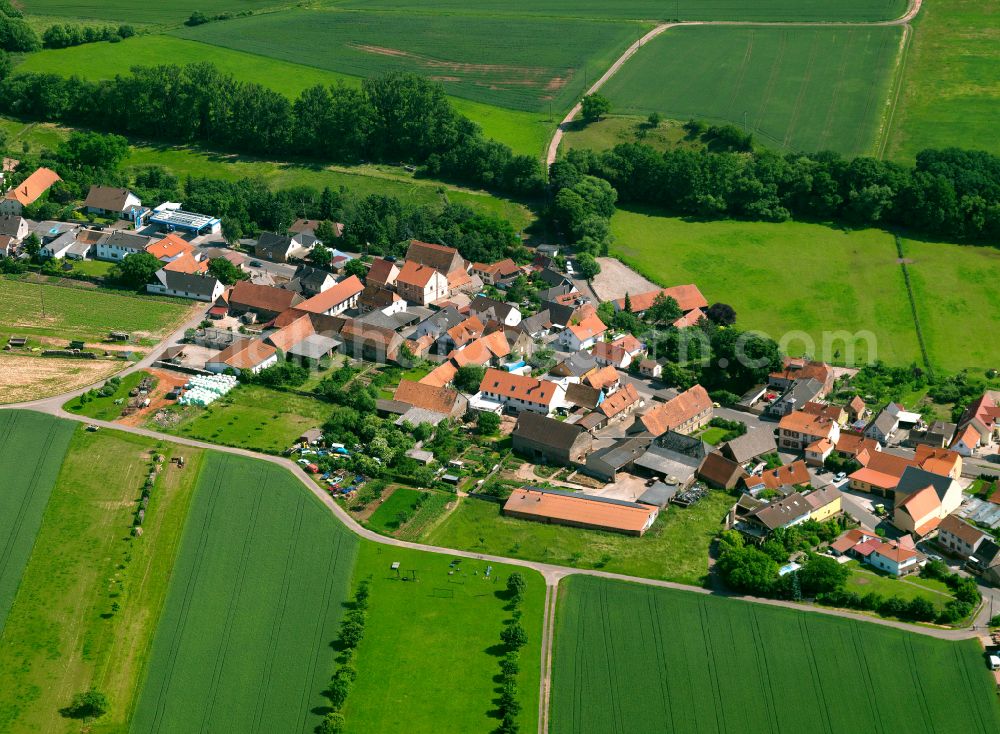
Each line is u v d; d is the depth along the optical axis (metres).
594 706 176.88
